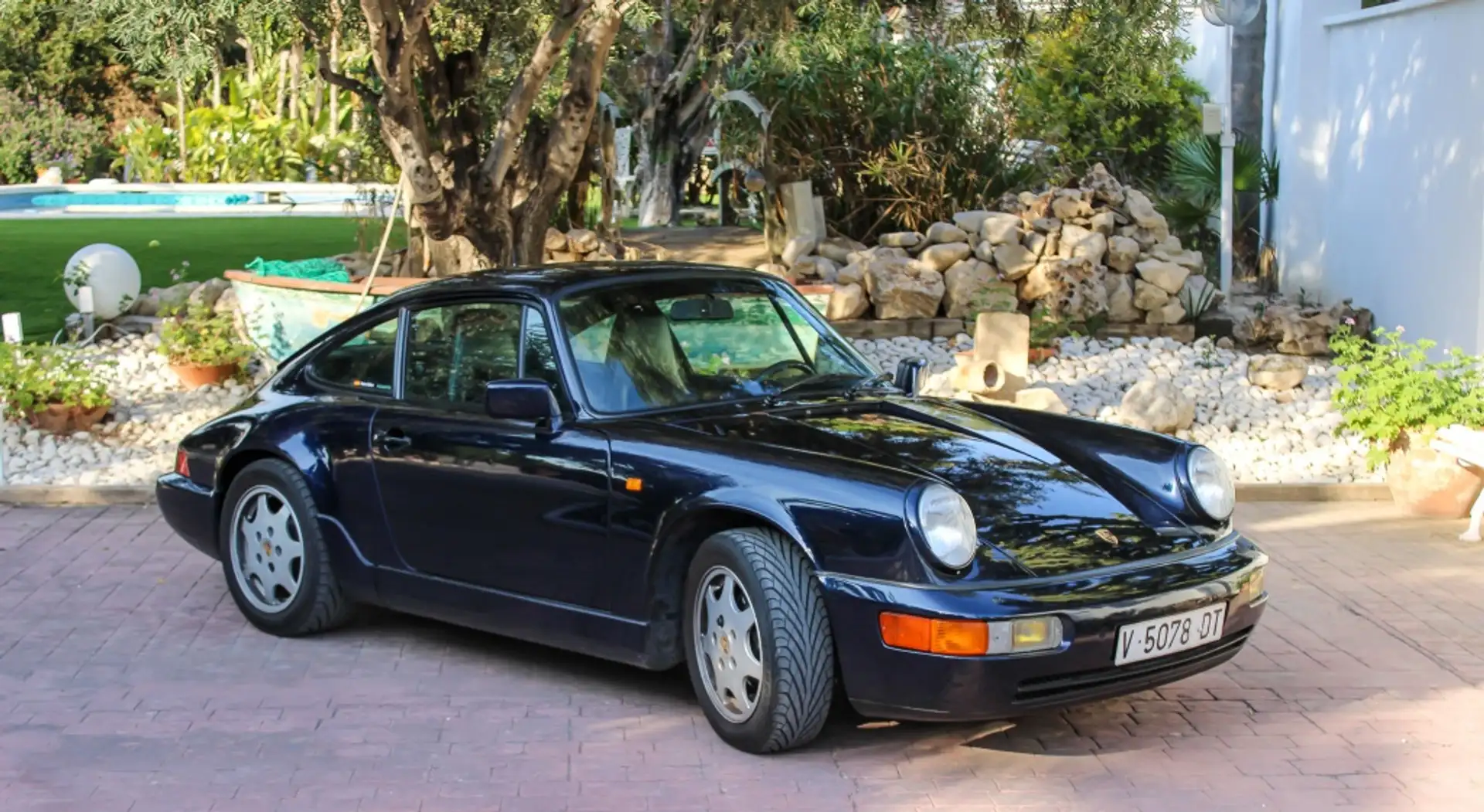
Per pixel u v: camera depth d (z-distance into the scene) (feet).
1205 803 14.83
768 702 15.20
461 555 18.22
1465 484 26.84
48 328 41.63
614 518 16.52
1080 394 36.24
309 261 40.06
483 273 19.58
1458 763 15.98
